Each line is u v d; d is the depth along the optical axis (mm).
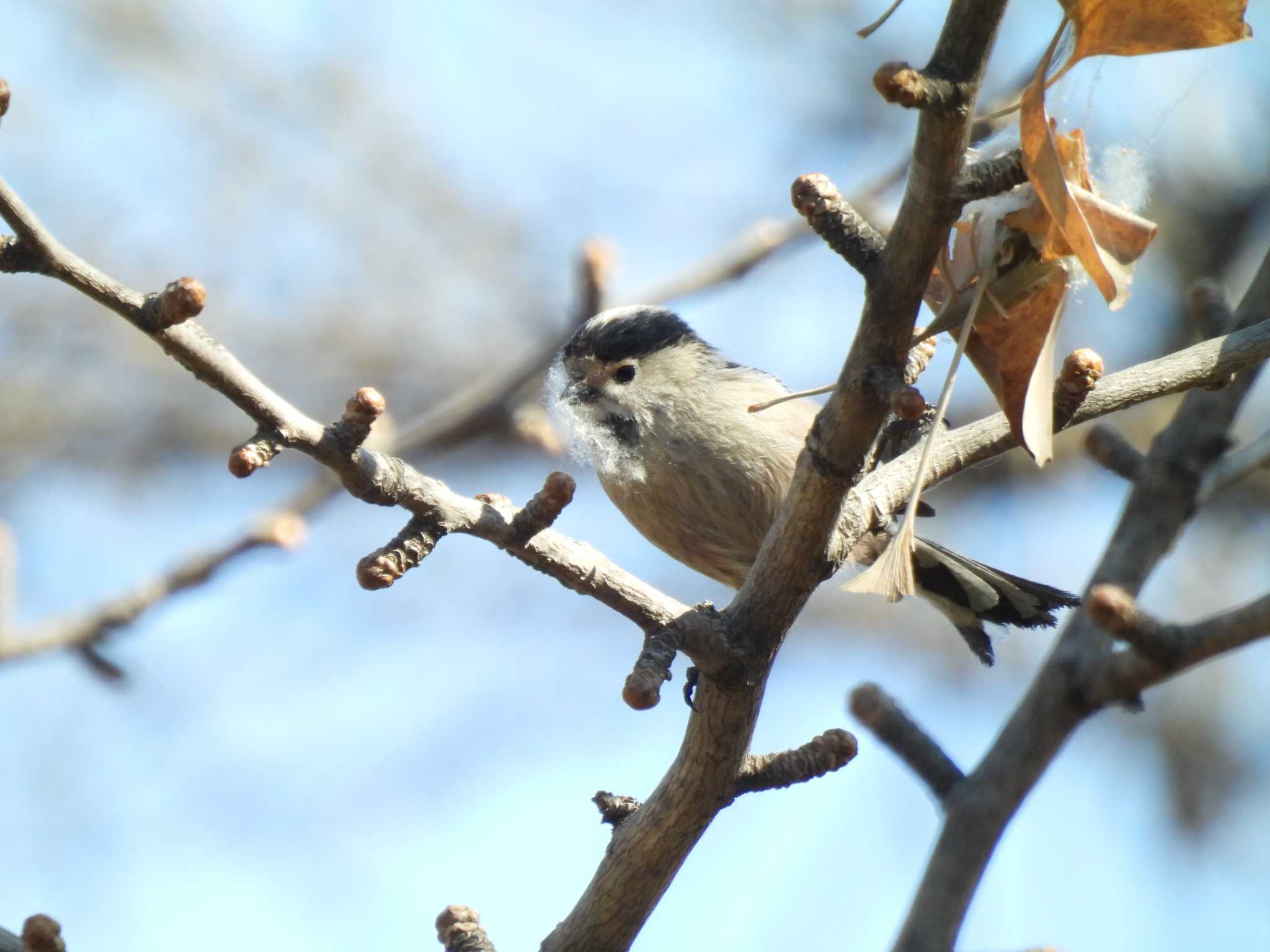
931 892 4934
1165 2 3803
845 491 4793
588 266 9203
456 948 5449
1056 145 4090
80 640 8102
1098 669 5254
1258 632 4582
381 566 4793
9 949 4531
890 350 4414
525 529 4953
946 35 3842
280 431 4535
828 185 4289
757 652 5109
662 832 5402
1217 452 6191
